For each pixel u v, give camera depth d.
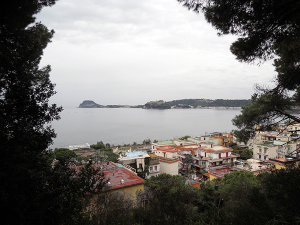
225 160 53.09
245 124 12.20
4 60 7.17
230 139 81.12
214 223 9.37
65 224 7.46
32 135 7.11
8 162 6.03
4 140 6.31
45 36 10.34
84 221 9.13
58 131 151.25
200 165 51.62
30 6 8.24
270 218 7.08
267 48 9.16
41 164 7.33
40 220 6.38
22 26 8.77
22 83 7.31
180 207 12.93
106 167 23.62
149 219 11.95
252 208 7.86
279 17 7.95
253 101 11.74
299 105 10.45
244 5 7.99
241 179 19.86
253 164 39.09
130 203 14.62
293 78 9.96
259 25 8.41
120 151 64.25
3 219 5.82
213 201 19.59
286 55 9.88
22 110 7.01
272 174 8.67
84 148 71.88
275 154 52.12
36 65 10.48
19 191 5.99
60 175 7.60
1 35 7.99
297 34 8.60
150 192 15.35
